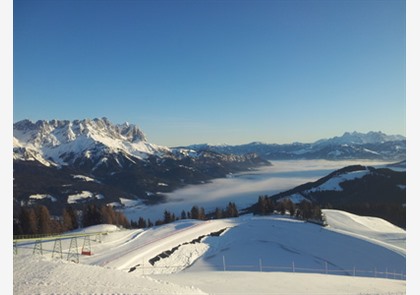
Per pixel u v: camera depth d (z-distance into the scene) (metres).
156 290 17.53
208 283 27.52
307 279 29.75
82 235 66.19
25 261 21.00
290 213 118.06
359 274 54.03
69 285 16.84
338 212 109.19
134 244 69.50
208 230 91.38
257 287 25.73
